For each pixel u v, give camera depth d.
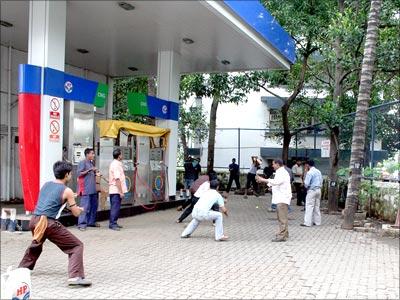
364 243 10.02
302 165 18.59
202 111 28.09
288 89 23.97
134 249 8.95
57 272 7.14
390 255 8.78
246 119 29.62
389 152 13.70
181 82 22.56
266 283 6.75
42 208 6.38
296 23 16.47
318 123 20.19
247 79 21.20
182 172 25.19
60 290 6.21
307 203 12.62
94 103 12.15
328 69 19.86
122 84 26.03
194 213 10.13
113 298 5.91
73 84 11.25
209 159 23.80
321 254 8.80
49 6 10.48
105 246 9.17
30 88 10.21
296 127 24.70
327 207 16.53
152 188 14.95
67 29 13.91
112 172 11.08
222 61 17.00
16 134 15.91
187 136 27.00
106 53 17.09
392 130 13.56
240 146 28.84
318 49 18.23
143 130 14.00
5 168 15.50
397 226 11.12
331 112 15.72
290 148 25.67
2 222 10.44
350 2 15.63
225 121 29.83
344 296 6.17
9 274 4.96
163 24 12.98
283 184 10.16
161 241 9.81
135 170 14.10
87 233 10.48
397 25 15.16
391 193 13.27
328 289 6.48
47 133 10.40
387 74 19.19
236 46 14.62
